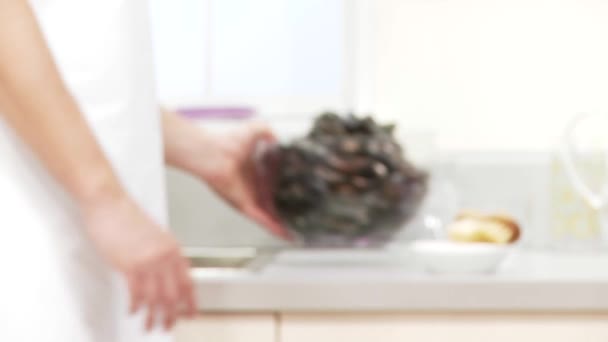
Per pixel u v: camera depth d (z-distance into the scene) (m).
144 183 1.91
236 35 2.93
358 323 2.02
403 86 2.76
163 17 2.95
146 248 1.77
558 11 2.71
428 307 2.00
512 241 2.31
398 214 2.30
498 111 2.73
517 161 2.68
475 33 2.73
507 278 2.00
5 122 1.84
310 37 2.90
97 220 1.77
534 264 2.29
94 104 1.88
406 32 2.75
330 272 2.13
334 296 2.00
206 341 2.03
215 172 2.37
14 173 1.84
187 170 2.39
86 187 1.77
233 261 2.41
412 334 2.02
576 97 2.71
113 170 1.80
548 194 2.66
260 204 2.37
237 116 2.78
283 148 2.31
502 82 2.73
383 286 2.00
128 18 1.90
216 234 2.77
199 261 2.42
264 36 2.92
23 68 1.74
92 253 1.88
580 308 1.99
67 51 1.87
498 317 2.01
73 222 1.86
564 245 2.57
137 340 1.90
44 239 1.84
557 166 2.59
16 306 1.83
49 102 1.75
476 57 2.73
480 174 2.69
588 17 2.70
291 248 2.73
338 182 2.26
